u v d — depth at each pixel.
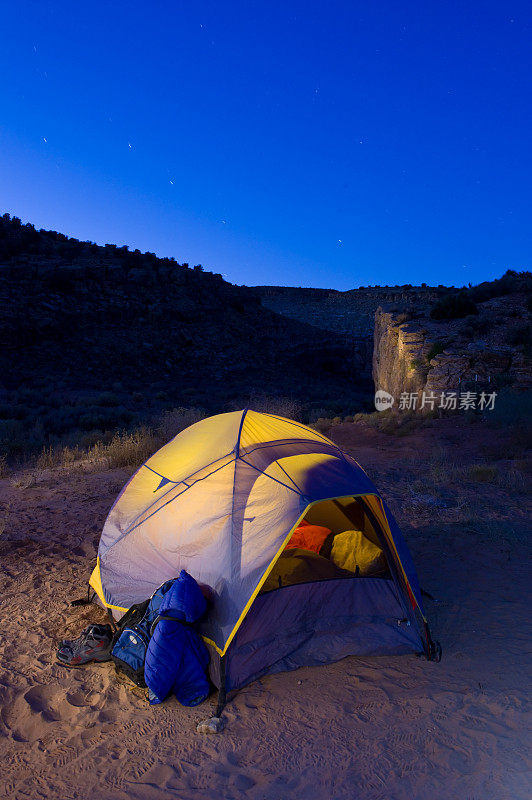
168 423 16.47
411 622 4.70
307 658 4.45
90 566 6.66
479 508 8.44
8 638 4.98
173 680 4.05
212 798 3.10
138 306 53.59
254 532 4.47
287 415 21.14
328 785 3.15
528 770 3.16
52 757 3.48
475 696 3.94
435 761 3.30
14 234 56.09
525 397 16.53
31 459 14.71
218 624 4.24
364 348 61.12
